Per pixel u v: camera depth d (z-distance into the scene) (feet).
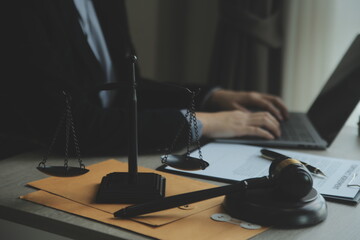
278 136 3.91
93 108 3.42
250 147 3.47
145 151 3.41
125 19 5.08
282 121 4.66
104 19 4.77
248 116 3.99
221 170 2.91
